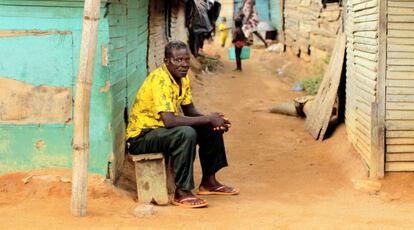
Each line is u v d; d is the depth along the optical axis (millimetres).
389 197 5438
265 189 5723
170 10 12109
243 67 17828
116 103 5070
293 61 16594
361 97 6418
